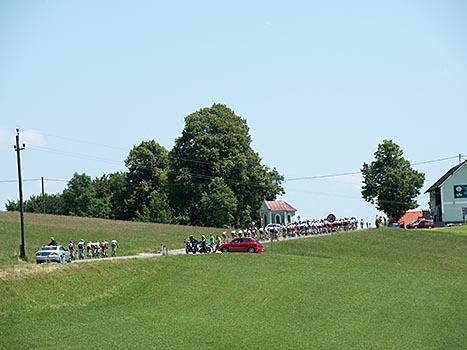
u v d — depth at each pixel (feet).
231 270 251.60
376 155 529.04
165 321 183.01
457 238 379.76
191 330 173.78
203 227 467.11
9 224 391.45
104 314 189.26
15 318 177.78
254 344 164.04
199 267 253.24
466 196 510.17
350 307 211.00
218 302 211.41
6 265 218.38
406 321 197.88
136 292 218.18
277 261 271.90
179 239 389.39
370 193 527.40
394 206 519.19
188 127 521.24
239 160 515.50
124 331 169.89
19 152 288.10
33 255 291.99
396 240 369.30
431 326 193.57
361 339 176.04
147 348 155.22
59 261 260.21
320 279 245.04
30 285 200.34
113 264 236.43
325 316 199.72
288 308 207.10
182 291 222.69
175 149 526.57
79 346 154.92
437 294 234.17
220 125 521.24
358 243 355.77
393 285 243.40
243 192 520.83
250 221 522.47
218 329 176.14
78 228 407.23
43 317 181.16
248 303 211.20
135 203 562.66
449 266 312.09
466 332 189.88
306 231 392.27
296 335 175.94
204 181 515.09
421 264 312.71
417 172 526.98
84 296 205.67
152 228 438.40
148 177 569.64
